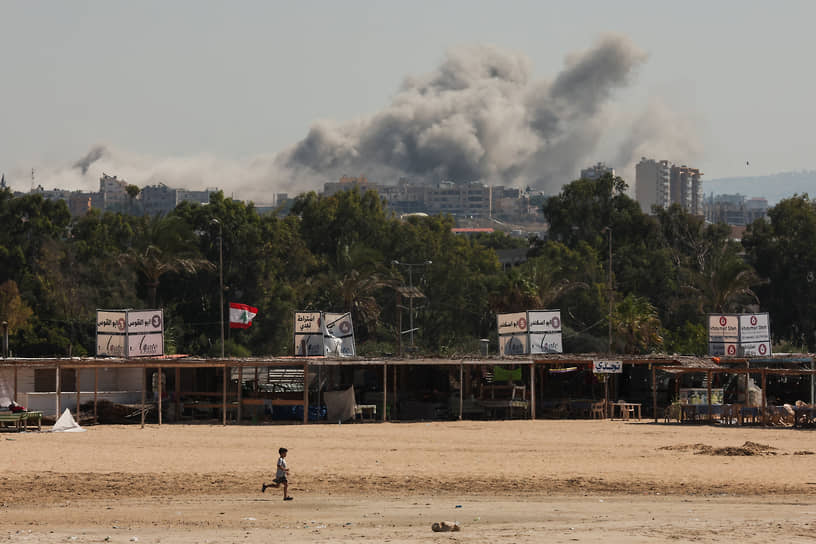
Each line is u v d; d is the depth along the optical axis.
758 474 130.88
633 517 97.56
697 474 131.12
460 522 94.81
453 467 138.38
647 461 145.38
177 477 127.69
